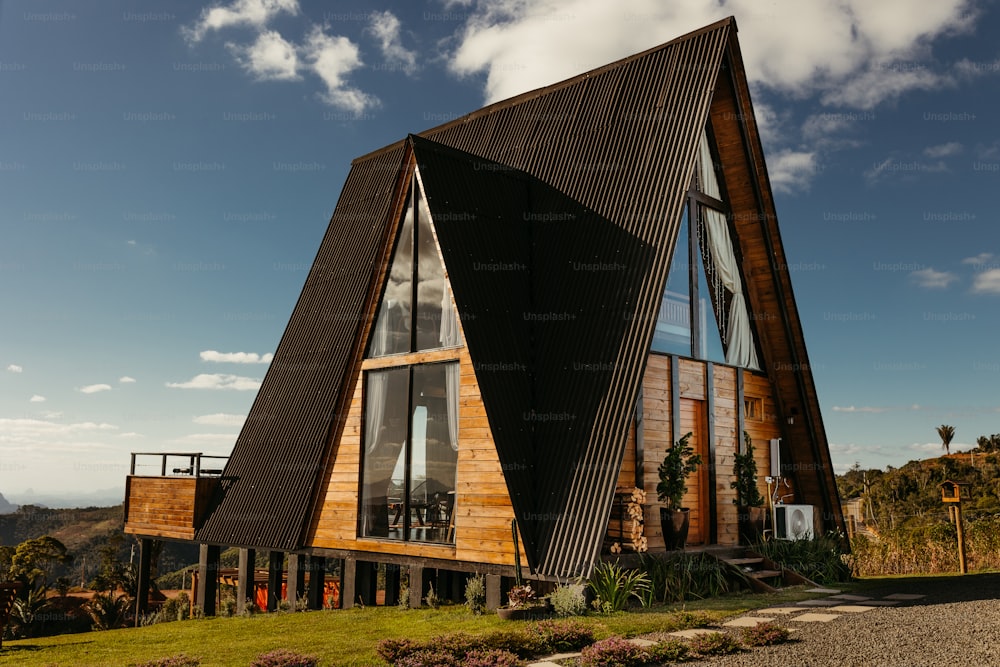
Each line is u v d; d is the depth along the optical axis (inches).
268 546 557.0
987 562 637.3
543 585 406.0
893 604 387.5
